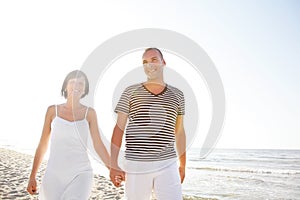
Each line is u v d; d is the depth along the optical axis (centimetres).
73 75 275
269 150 5303
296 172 2075
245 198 1103
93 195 802
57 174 269
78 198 263
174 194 258
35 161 288
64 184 269
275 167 2484
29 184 285
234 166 2525
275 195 1193
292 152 5012
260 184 1499
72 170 270
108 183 948
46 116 288
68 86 277
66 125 273
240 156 4100
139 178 262
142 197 264
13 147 3006
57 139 273
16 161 1400
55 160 271
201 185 1430
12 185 822
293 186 1438
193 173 1952
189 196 1084
